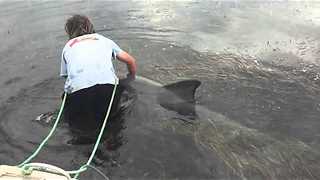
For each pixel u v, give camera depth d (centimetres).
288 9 517
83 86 272
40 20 489
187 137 258
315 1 543
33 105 301
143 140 256
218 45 409
